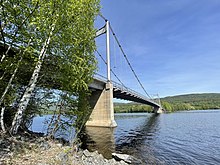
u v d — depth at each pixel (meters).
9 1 7.92
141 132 31.53
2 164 5.93
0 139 7.97
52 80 12.25
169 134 28.81
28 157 7.14
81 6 10.03
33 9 8.24
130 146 19.09
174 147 18.89
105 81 41.47
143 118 77.00
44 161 7.13
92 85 37.62
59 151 8.91
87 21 11.67
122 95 58.00
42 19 8.59
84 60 11.68
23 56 9.97
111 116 39.41
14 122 9.45
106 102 40.78
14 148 7.57
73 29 10.58
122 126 42.84
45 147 9.09
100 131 31.88
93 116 42.34
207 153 16.39
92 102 43.41
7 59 9.84
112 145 19.45
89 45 12.22
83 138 23.55
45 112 12.42
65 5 8.95
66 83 11.48
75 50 11.16
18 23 8.66
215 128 36.19
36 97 12.48
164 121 57.09
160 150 17.33
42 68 11.87
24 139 9.30
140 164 12.46
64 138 13.52
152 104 107.69
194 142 21.89
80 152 11.15
